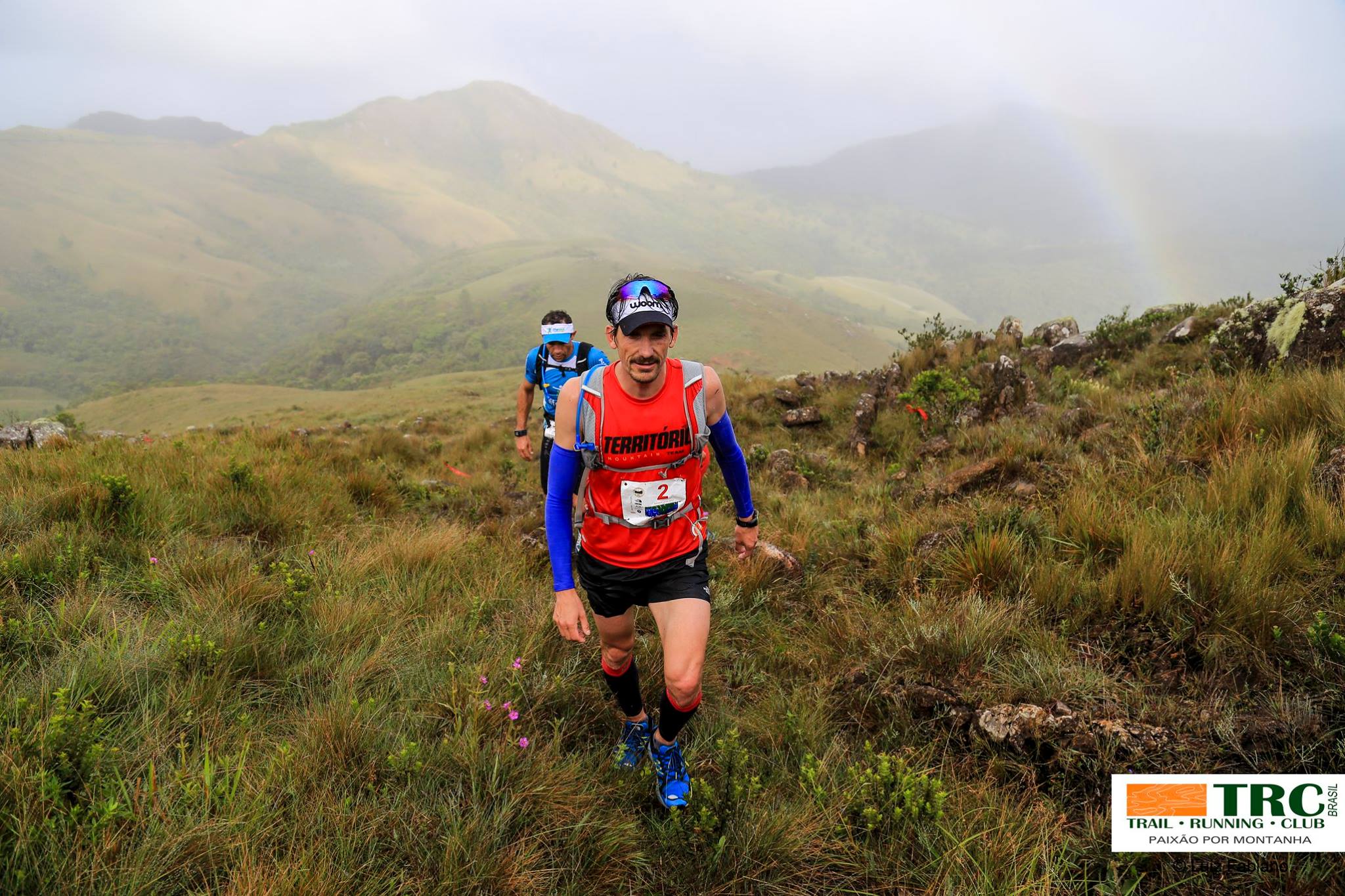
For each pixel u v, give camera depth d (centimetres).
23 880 171
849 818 238
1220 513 370
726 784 239
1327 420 454
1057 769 255
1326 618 281
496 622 359
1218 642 283
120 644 288
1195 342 934
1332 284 758
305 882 183
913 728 289
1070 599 344
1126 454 521
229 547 431
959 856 216
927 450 796
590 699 304
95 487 468
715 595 410
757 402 1188
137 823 198
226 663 283
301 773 227
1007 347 1159
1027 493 512
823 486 735
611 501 238
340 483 653
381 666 305
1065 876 218
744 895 215
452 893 194
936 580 394
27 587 345
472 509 650
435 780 234
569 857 217
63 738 213
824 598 423
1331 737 236
